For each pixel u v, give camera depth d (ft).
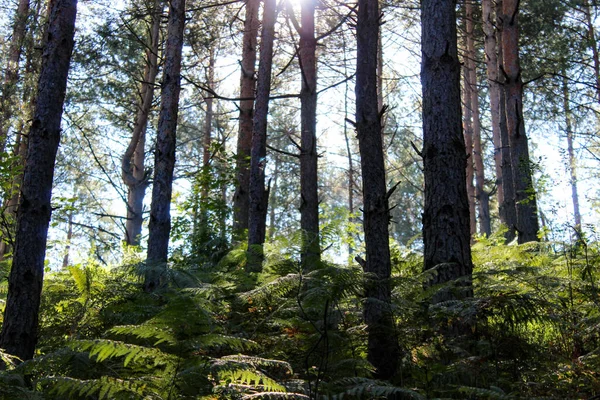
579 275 17.76
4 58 56.85
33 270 17.11
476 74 75.77
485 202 69.51
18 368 11.25
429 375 13.65
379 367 14.65
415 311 15.28
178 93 28.37
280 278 13.99
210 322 12.07
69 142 68.39
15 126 50.49
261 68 33.42
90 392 10.11
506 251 27.07
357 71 20.77
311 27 35.68
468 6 69.00
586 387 12.23
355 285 13.29
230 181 39.70
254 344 11.82
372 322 15.21
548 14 62.95
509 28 42.70
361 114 20.11
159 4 50.98
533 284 14.82
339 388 11.85
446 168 18.12
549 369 12.93
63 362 11.95
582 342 13.97
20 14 57.82
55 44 18.92
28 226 17.37
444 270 17.16
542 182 35.63
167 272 18.98
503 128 51.88
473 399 12.46
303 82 34.12
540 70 65.51
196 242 35.12
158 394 10.75
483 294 15.12
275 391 11.02
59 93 18.76
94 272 20.52
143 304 17.79
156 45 59.31
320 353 14.14
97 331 17.12
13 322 16.60
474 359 12.92
